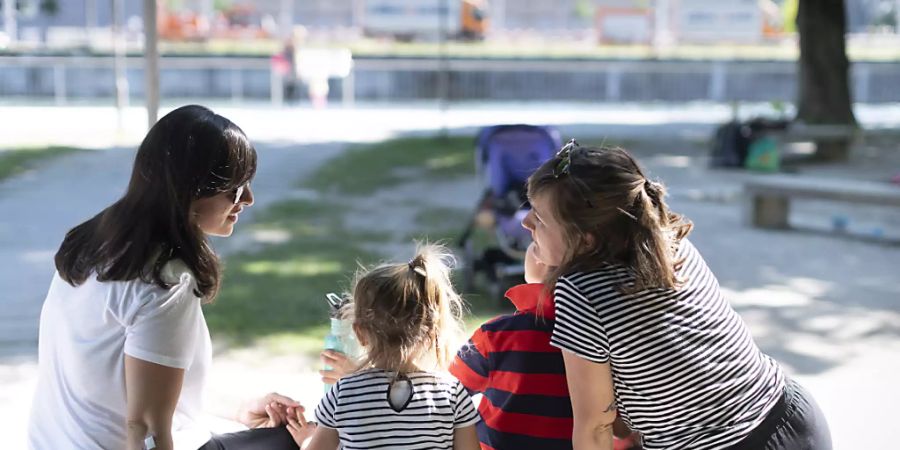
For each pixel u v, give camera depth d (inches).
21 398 166.7
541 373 98.1
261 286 247.8
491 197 243.8
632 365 87.7
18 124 657.6
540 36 1595.7
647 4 1536.7
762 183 343.9
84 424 88.0
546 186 91.9
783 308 233.9
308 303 232.5
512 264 237.5
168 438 85.4
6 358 188.2
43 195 382.9
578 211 89.1
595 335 87.8
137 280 83.7
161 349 83.0
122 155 502.6
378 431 93.6
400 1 1421.0
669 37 1476.4
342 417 94.2
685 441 89.4
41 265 268.5
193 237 86.6
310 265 272.4
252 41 1304.1
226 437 100.0
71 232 89.8
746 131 509.0
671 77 1009.5
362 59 995.3
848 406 167.3
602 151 92.0
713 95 1011.3
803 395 96.0
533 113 843.4
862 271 276.2
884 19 1599.4
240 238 310.2
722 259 291.0
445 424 95.3
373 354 95.7
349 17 1658.5
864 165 528.7
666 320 88.0
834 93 576.7
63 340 88.5
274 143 575.2
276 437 103.4
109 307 84.0
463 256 265.1
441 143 588.1
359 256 284.0
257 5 1637.6
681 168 507.2
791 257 294.8
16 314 219.9
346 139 605.3
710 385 88.4
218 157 86.0
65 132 608.1
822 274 271.4
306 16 1659.7
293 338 205.2
